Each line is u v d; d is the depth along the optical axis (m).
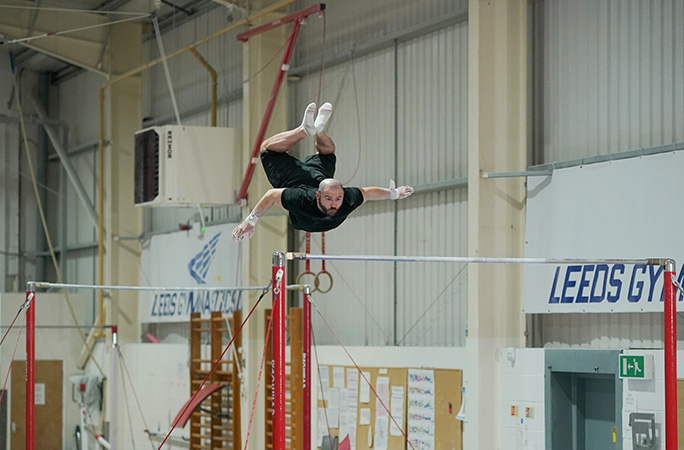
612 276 11.58
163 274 21.50
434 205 14.77
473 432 12.68
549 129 13.03
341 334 16.48
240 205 17.66
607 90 12.25
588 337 12.27
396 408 14.56
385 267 15.64
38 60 24.19
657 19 11.62
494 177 12.68
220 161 18.03
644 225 11.27
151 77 22.55
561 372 12.23
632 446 11.15
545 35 13.15
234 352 16.84
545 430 12.18
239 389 17.11
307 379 11.70
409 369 14.42
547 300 12.34
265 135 17.39
